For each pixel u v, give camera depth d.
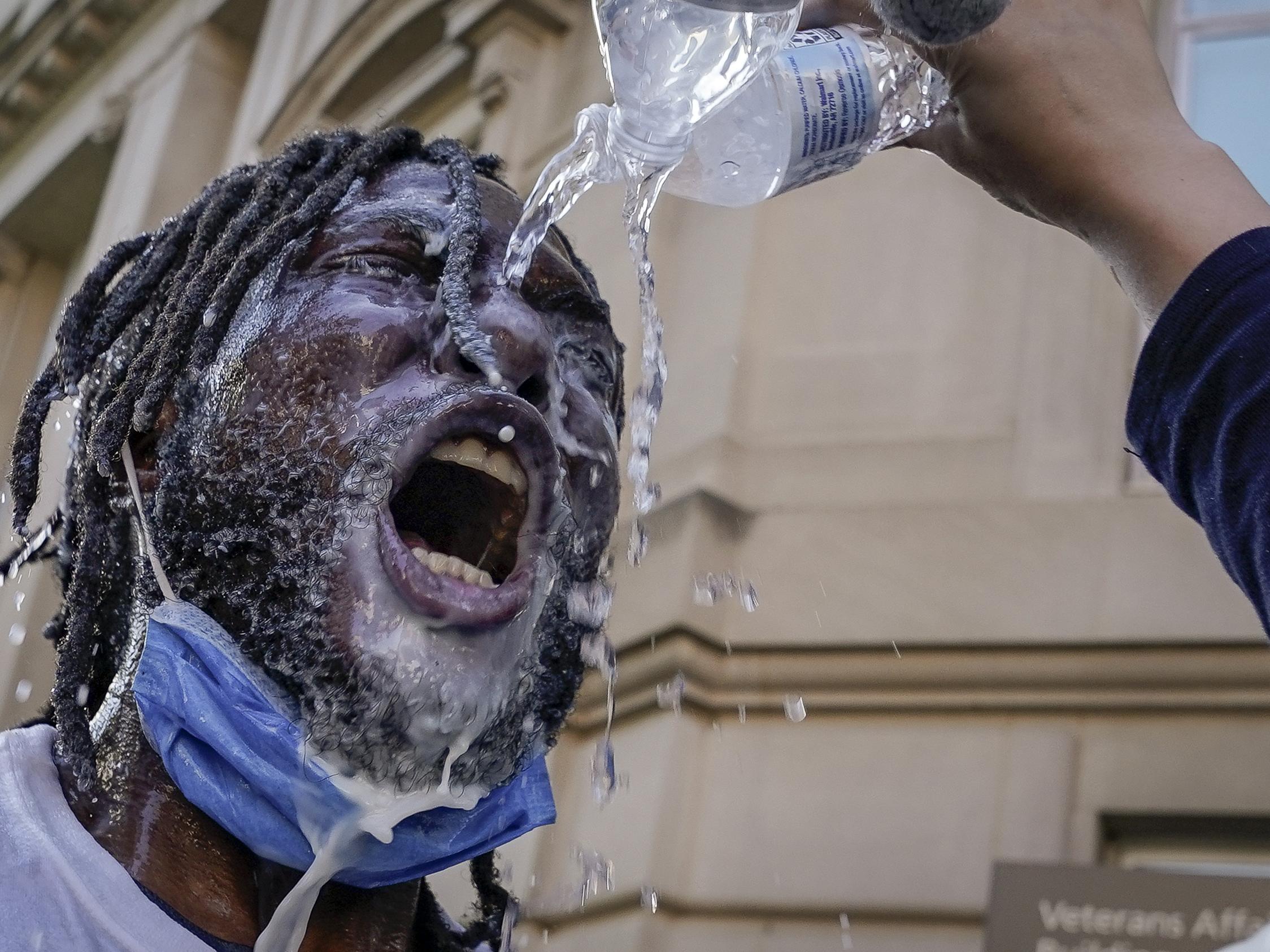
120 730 1.48
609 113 1.62
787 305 4.85
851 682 4.20
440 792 1.40
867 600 4.27
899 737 4.11
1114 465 4.27
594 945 4.12
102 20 8.98
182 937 1.36
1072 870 3.29
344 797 1.38
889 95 1.57
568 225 5.38
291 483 1.46
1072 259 4.60
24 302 8.77
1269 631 1.02
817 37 1.60
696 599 4.38
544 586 1.48
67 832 1.40
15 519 1.79
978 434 4.46
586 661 1.59
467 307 1.49
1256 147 4.66
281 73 7.45
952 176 4.88
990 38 1.20
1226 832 3.75
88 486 1.61
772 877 4.03
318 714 1.38
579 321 1.67
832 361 4.71
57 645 1.70
